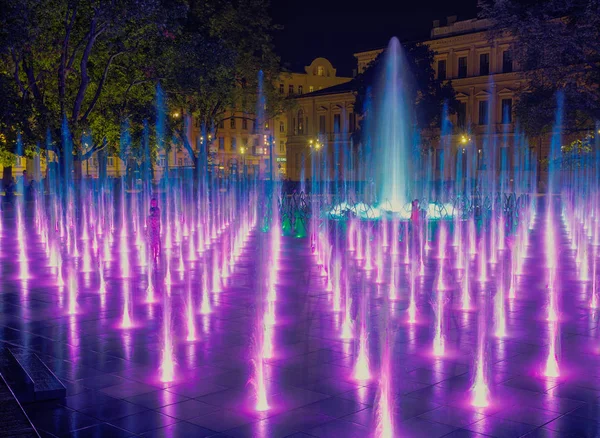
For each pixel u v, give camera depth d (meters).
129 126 38.59
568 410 7.22
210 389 7.98
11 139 33.00
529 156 66.12
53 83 37.09
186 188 60.19
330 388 7.99
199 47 38.09
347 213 28.69
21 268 18.33
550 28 35.91
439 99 56.78
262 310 12.48
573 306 12.91
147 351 9.69
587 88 36.88
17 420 6.34
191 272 17.36
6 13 29.31
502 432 6.60
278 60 50.41
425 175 58.03
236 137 101.88
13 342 10.19
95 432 6.66
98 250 22.42
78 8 32.88
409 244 23.17
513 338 10.41
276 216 31.19
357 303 13.15
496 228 28.00
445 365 8.92
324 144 88.38
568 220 34.28
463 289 14.74
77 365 8.99
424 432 6.62
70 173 33.44
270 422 6.92
